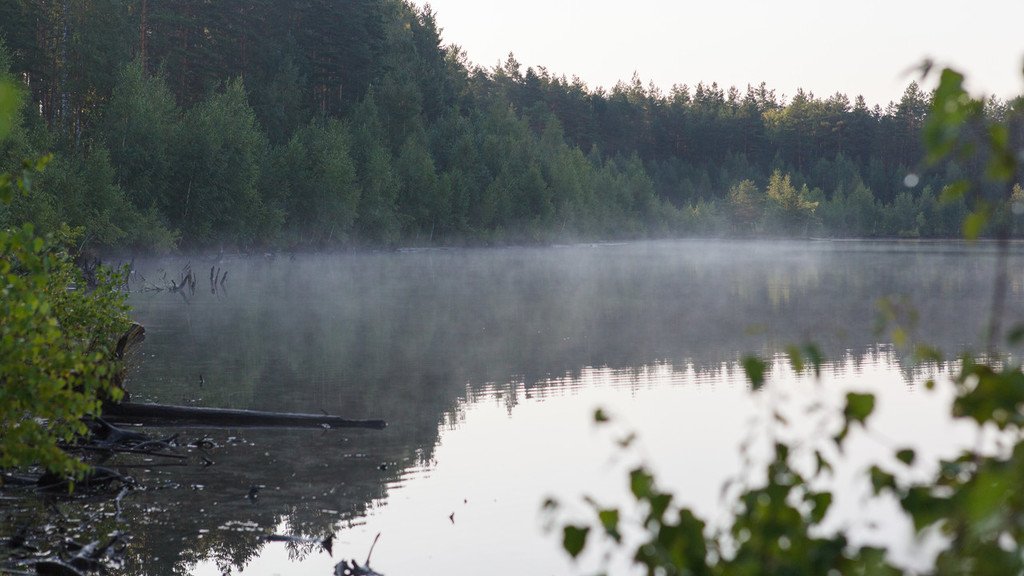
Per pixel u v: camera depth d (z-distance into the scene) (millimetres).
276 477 11086
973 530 1754
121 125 64125
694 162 186875
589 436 13555
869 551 2189
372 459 12141
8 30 64812
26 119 58625
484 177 104438
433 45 141375
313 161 81812
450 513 9648
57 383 6438
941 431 12844
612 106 185625
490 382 18734
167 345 23891
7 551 8133
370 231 88875
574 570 7523
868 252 103312
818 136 190875
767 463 2689
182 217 67250
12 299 6516
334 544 8688
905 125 187500
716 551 2520
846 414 2527
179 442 12945
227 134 70188
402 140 102500
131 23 77688
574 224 117688
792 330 28781
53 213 49344
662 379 19016
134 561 8062
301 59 102062
